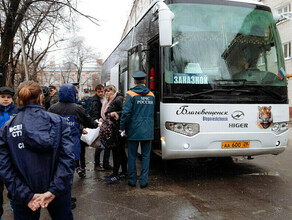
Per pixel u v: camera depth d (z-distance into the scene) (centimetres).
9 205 404
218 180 514
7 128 213
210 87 477
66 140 224
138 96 464
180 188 469
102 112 581
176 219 347
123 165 541
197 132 466
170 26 453
